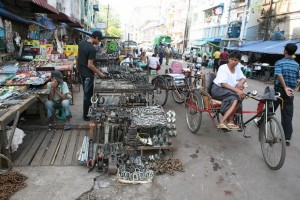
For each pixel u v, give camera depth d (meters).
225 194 3.29
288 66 4.60
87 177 3.46
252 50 18.48
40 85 5.23
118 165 3.66
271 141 3.91
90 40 5.20
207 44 31.56
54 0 14.28
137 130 4.30
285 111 4.78
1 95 4.32
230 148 4.66
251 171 3.88
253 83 14.49
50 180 3.34
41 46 8.81
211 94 5.00
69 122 5.19
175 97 7.85
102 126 4.27
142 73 7.02
